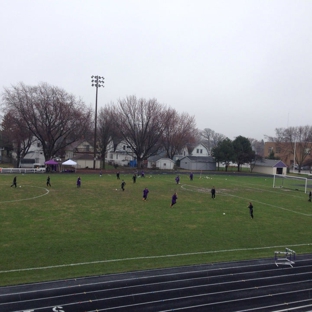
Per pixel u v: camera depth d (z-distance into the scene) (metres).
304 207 38.19
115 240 22.67
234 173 86.69
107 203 35.09
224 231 26.14
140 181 57.25
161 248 21.62
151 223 27.45
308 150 101.69
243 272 18.62
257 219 30.73
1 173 61.81
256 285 17.05
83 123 73.00
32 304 14.26
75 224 26.12
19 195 37.72
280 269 19.25
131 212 31.23
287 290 16.61
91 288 15.92
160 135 88.69
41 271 17.33
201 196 42.72
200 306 14.71
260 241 24.17
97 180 55.81
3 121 74.31
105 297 15.14
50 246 20.86
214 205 36.62
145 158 91.50
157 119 87.44
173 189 48.25
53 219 27.38
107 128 86.19
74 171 69.81
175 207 34.47
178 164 103.31
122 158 105.94
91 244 21.62
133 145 96.75
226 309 14.54
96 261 18.97
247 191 50.06
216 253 21.28
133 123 86.50
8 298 14.63
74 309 13.99
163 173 77.38
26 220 26.67
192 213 31.92
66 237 22.75
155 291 15.92
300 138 100.38
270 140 120.56
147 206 34.41
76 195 39.25
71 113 69.44
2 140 88.31
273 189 54.34
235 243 23.42
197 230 26.03
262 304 15.11
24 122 68.00
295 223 29.84
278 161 87.94
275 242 24.12
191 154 124.56
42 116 67.38
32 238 22.17
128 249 21.12
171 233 24.89
